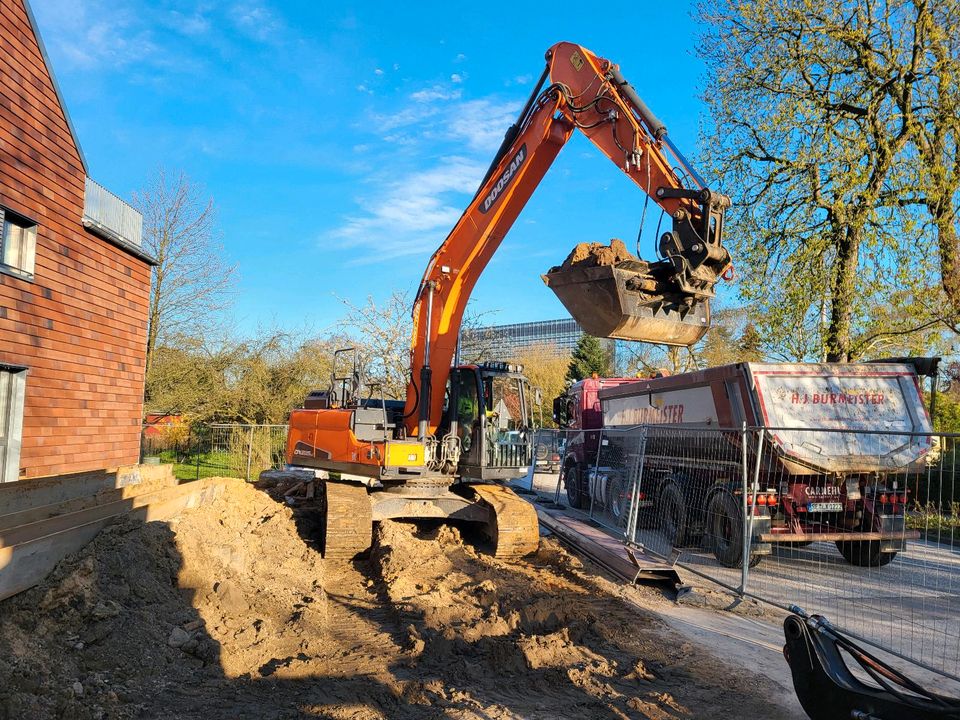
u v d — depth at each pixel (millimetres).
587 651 5426
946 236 13930
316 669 4688
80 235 10484
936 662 5223
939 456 9094
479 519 9477
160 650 4426
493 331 26219
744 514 7309
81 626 4297
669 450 10422
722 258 5965
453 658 5133
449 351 9203
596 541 9383
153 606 4965
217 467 20906
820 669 3639
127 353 12047
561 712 4285
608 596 7227
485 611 6363
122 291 11844
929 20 13852
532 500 15242
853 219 14375
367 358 21812
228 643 4852
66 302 10086
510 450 9453
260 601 5879
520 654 5129
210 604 5512
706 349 28516
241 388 23547
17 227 9109
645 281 5816
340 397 10336
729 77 15867
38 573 4441
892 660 5340
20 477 9023
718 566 8992
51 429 9734
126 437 12016
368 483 9242
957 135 13984
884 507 8797
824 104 15125
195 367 22594
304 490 12477
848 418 8852
